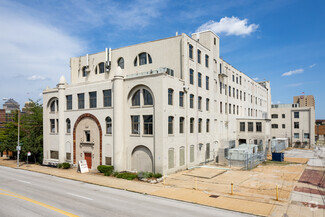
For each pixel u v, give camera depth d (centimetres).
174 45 2984
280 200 1769
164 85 2612
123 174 2634
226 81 4438
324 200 1769
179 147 2872
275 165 3384
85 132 3278
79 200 1792
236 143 4847
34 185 2338
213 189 2094
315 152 5253
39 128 4141
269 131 5034
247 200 1773
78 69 3838
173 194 1942
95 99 3173
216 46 3969
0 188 2206
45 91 3803
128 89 2855
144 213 1496
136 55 3241
